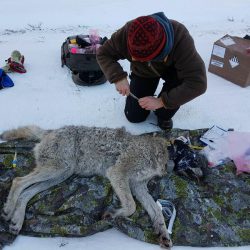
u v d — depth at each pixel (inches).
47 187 72.2
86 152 74.8
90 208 70.6
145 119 97.9
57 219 68.1
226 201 73.5
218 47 114.2
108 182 75.3
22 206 67.5
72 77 112.3
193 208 71.5
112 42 76.2
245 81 112.3
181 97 73.8
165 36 63.1
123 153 74.2
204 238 67.2
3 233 65.6
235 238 67.6
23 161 79.1
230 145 85.1
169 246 65.2
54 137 74.7
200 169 78.2
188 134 90.0
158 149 76.8
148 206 69.9
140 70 81.9
